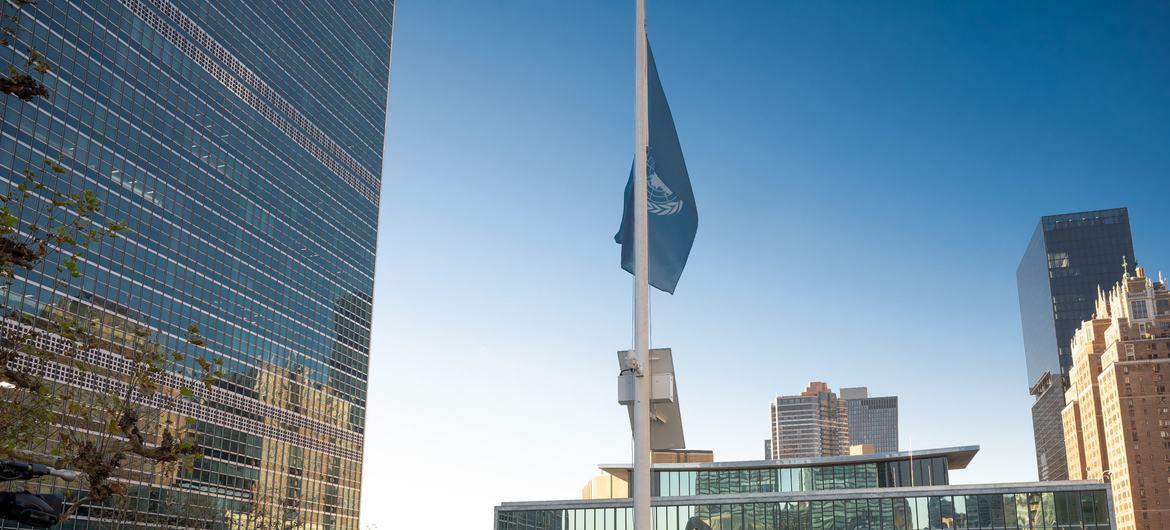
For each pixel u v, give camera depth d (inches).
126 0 6102.4
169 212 6235.2
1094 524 3585.1
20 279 4822.8
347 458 7839.6
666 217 710.5
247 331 6825.8
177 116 6471.5
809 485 4576.8
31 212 5064.0
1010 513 3673.7
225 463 6274.6
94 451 957.8
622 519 4114.2
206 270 6496.1
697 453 4997.5
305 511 7116.1
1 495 667.4
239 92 7214.6
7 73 5083.7
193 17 6776.6
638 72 675.4
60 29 5516.7
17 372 927.0
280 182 7568.9
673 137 738.2
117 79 5949.8
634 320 618.2
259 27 7593.5
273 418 6929.1
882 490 3841.0
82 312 5260.8
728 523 3971.5
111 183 5748.0
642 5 694.5
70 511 922.7
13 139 5068.9
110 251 5615.2
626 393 599.5
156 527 5344.5
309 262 7795.3
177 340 6072.8
